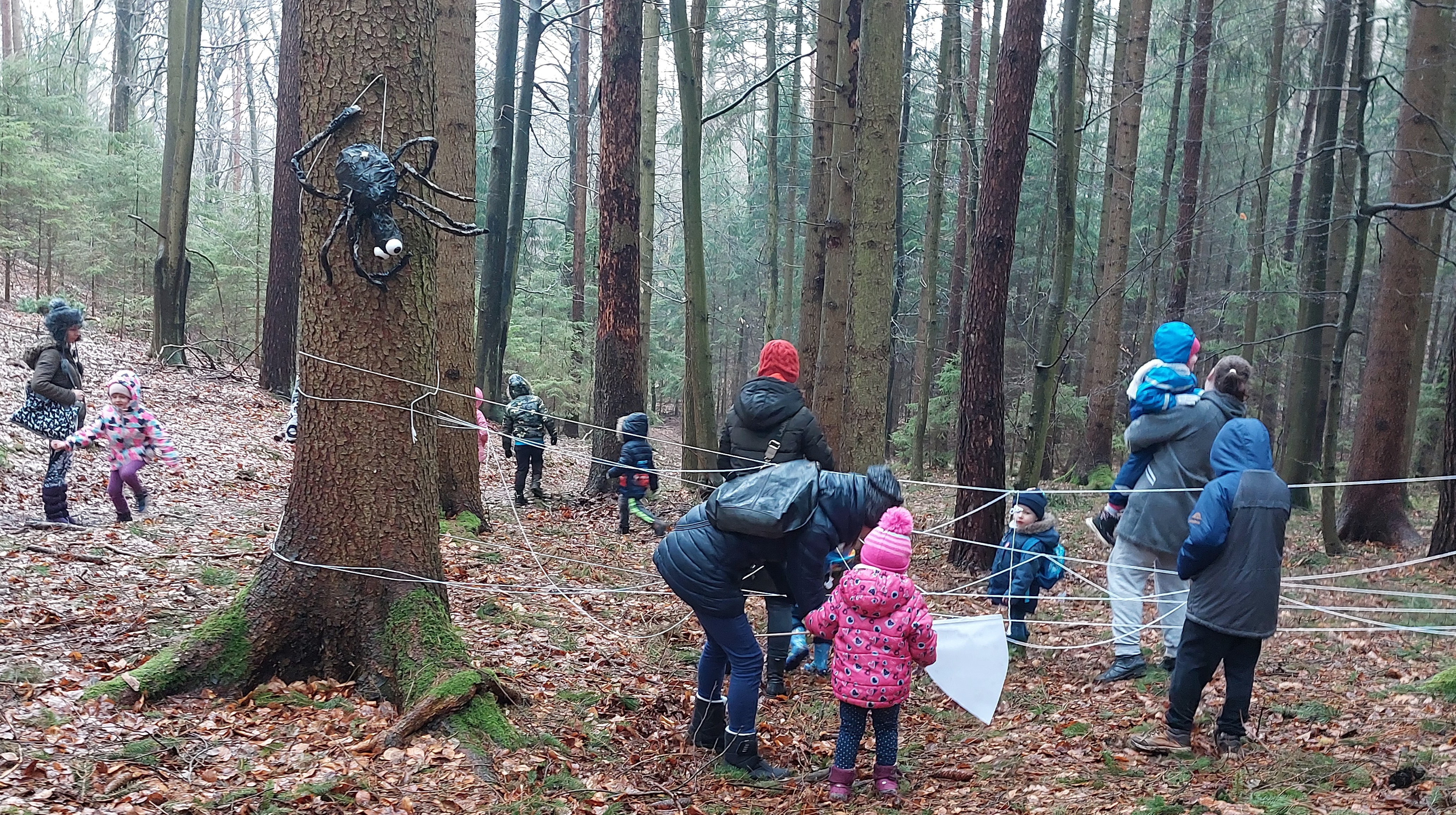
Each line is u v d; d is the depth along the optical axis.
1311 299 12.83
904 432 22.38
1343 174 13.28
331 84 4.31
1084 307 23.42
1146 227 24.11
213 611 5.08
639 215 11.23
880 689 3.75
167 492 8.36
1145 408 5.21
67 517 6.68
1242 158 22.39
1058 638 6.42
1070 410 18.78
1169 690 4.54
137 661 4.30
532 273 27.38
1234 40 18.62
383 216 4.19
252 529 7.34
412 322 4.49
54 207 17.64
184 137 14.81
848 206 10.52
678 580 4.07
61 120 19.77
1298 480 13.22
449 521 8.53
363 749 3.78
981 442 8.62
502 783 3.69
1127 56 15.52
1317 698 4.70
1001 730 4.62
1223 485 3.89
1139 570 5.26
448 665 4.24
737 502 3.95
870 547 3.82
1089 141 25.02
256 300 20.20
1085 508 13.55
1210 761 3.87
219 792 3.32
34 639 4.44
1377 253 21.86
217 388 14.23
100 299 20.53
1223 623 3.84
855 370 8.11
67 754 3.43
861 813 3.69
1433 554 8.38
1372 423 10.23
